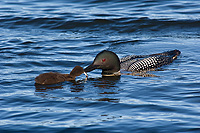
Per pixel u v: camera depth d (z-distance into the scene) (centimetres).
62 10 2214
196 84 1102
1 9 2242
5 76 1213
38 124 823
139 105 932
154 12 2152
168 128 791
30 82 1157
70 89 1095
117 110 902
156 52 1560
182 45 1655
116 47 1641
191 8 2209
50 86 1124
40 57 1454
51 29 1961
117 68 1256
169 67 1338
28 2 2414
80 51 1555
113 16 2092
